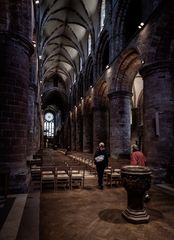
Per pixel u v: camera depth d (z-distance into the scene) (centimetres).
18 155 770
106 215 524
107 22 1883
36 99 1956
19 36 799
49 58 3828
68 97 4734
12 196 680
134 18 1631
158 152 952
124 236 411
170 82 979
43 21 2278
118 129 1588
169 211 561
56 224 466
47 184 876
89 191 773
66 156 2180
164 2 934
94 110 2266
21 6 819
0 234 397
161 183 909
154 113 986
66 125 4906
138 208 492
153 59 1014
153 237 407
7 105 761
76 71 3684
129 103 1630
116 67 1603
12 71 781
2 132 742
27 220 471
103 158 817
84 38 2944
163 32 970
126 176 496
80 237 404
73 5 2458
